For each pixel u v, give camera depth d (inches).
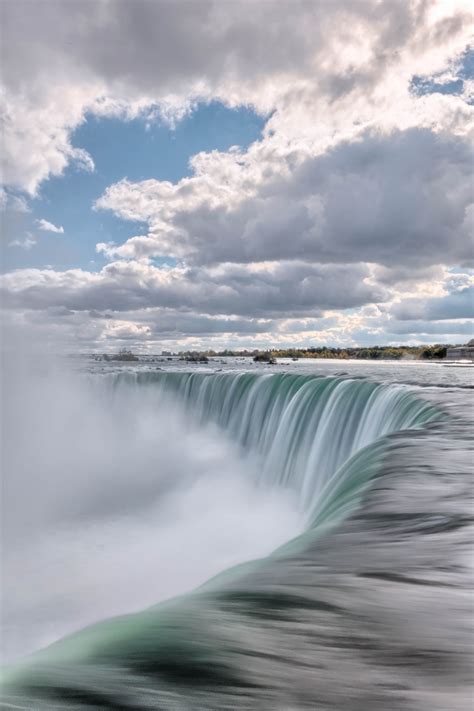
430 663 105.9
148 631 119.1
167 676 99.2
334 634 117.6
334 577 153.0
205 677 98.9
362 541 187.3
